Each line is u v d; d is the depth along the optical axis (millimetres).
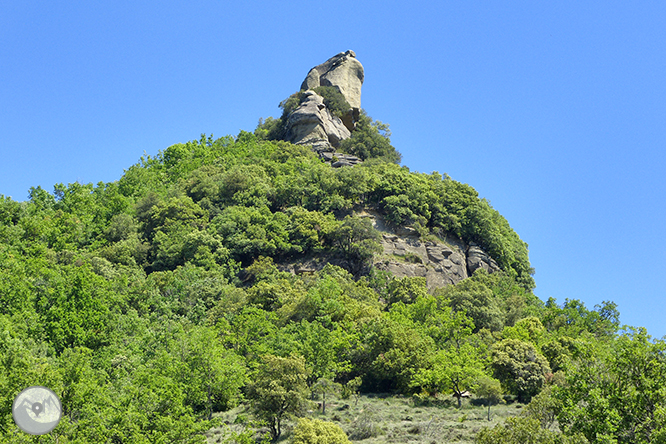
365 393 78938
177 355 70750
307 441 49406
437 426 60156
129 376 67562
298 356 66188
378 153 177625
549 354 81938
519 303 112062
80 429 47219
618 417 34469
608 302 105188
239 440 50969
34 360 56938
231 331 85938
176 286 103812
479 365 75500
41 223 127812
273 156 164125
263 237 120438
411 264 122875
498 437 36875
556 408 44531
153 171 180625
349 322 86312
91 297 88375
